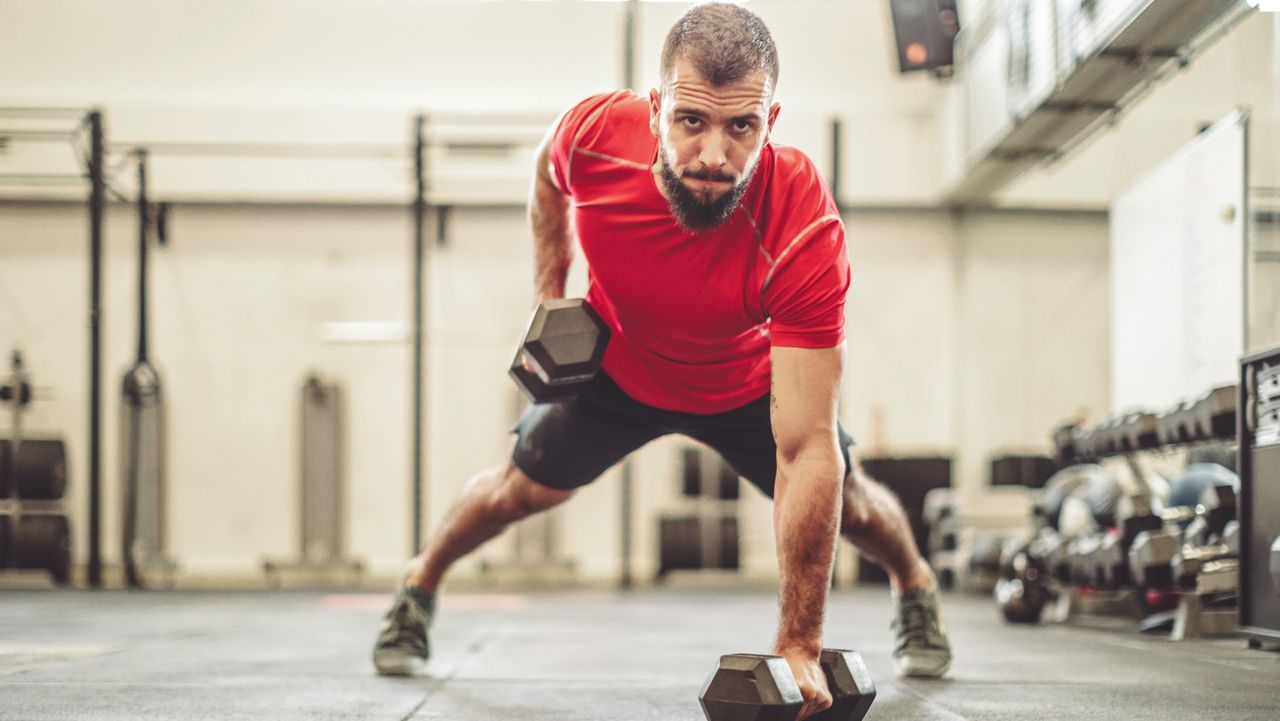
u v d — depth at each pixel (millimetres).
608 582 7195
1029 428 7512
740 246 1393
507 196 7461
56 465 6418
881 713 1594
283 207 7480
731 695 1170
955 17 5172
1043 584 3570
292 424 7387
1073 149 5824
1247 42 3609
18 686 1867
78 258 7395
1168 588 2889
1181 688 1896
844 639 3010
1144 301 4234
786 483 1353
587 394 1736
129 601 5090
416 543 6000
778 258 1365
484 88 7449
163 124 7426
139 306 6332
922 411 7535
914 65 5199
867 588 6645
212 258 7441
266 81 7445
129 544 6520
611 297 1576
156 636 3043
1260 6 3141
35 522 6383
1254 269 3365
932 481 6910
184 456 7344
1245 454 2330
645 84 7387
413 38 7469
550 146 1582
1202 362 3693
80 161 7148
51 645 2754
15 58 7344
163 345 7383
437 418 7398
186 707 1614
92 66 7387
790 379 1362
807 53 7465
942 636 2035
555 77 7449
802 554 1317
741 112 1203
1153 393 4141
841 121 6672
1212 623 2988
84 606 4676
